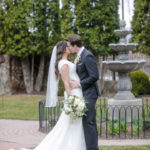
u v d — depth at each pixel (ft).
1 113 31.40
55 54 13.64
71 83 12.50
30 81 51.98
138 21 44.09
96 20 43.45
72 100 11.80
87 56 12.30
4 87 49.90
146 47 43.62
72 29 44.14
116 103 22.94
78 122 12.46
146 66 52.75
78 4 43.32
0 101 41.55
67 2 44.52
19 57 52.21
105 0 43.37
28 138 19.07
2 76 50.19
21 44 47.62
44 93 50.06
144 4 43.42
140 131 19.97
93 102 12.36
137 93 40.70
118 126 19.90
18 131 21.65
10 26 47.21
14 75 51.75
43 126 23.32
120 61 21.77
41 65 51.93
